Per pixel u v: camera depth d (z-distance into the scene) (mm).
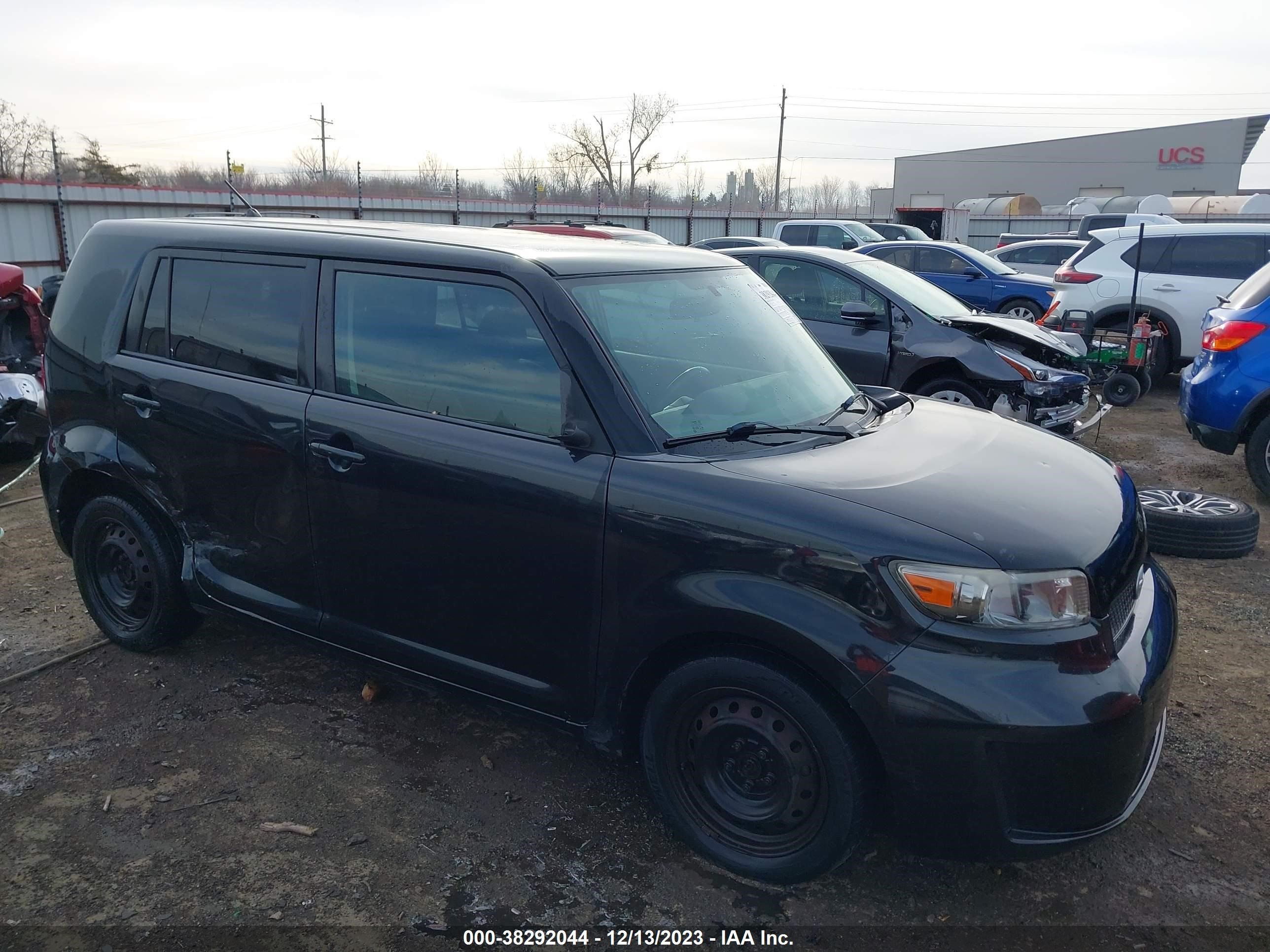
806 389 3512
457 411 3115
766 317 3754
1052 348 7770
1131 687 2551
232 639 4395
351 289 3354
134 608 4129
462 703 3289
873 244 15344
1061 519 2764
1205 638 4543
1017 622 2488
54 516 4230
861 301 7992
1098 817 2543
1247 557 5629
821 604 2543
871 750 2604
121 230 4043
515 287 3047
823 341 8047
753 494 2686
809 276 8258
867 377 7871
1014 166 60406
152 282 3848
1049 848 2520
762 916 2725
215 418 3588
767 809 2783
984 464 3078
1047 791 2465
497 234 3680
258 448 3484
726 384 3254
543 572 2939
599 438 2869
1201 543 5539
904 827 2570
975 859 2559
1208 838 3098
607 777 3383
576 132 51281
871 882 2875
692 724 2867
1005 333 7746
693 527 2691
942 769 2467
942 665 2451
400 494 3160
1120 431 9359
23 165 31062
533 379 2994
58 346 4102
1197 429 6863
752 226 31953
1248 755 3559
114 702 3822
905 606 2488
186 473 3719
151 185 26422
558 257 3201
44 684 3951
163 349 3797
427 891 2801
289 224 3729
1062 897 2820
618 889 2822
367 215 21750
